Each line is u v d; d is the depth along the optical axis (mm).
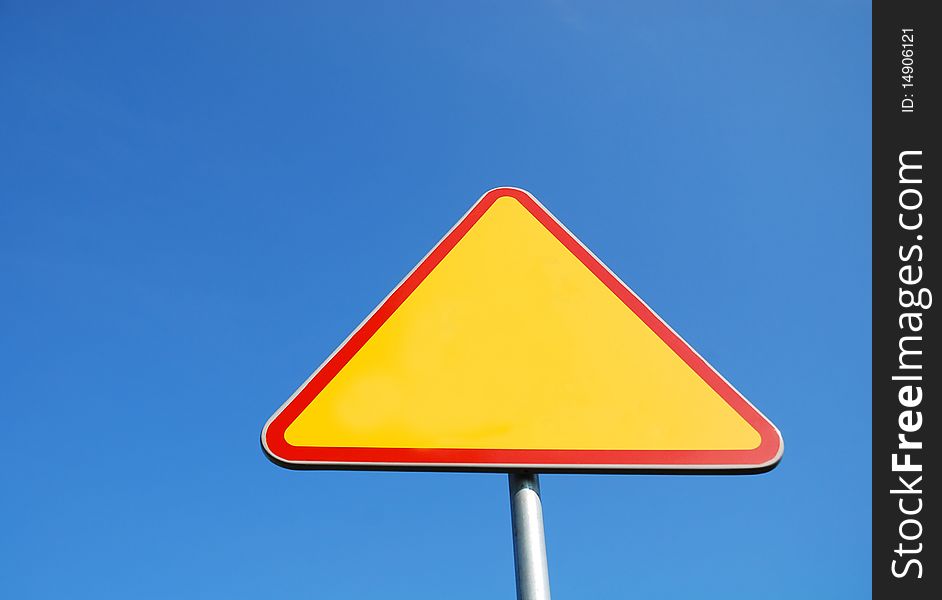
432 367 1416
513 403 1395
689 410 1417
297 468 1323
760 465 1382
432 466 1332
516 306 1492
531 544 1272
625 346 1467
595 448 1369
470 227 1575
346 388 1382
